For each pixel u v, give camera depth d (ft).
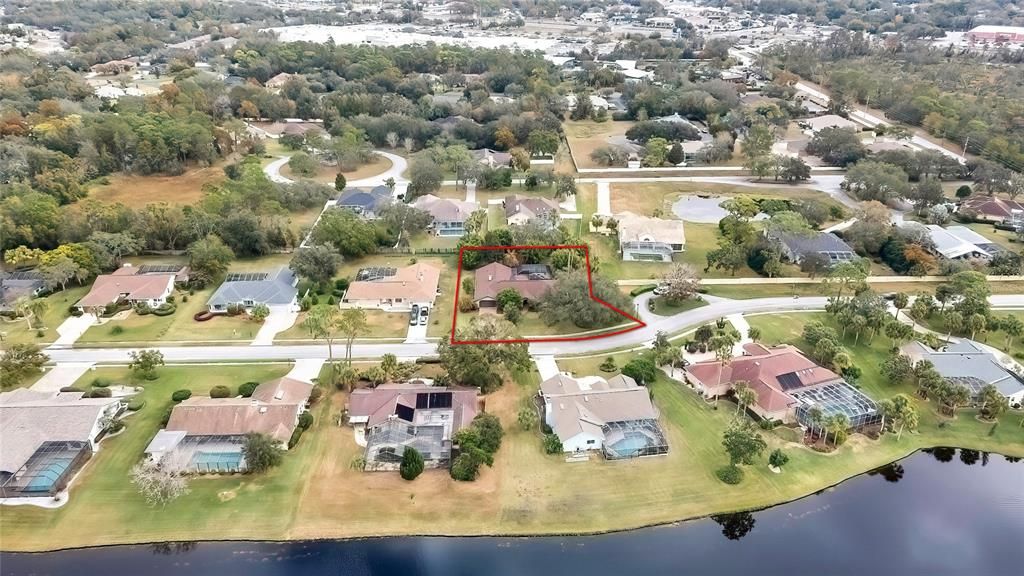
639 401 291.58
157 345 345.31
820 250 440.86
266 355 337.72
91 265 406.00
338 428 286.46
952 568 233.76
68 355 335.06
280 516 243.40
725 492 257.75
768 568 230.89
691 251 465.88
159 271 413.80
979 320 345.51
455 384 308.81
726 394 311.68
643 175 619.26
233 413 279.08
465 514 246.06
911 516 253.44
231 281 398.21
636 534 241.96
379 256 457.68
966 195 559.79
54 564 226.38
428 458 265.34
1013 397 305.53
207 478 258.57
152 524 239.50
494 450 270.67
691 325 369.91
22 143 560.61
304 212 526.98
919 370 308.40
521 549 234.99
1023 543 244.22
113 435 279.49
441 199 531.09
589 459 271.49
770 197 562.66
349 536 237.45
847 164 624.18
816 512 253.44
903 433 290.35
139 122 596.70
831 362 326.24
